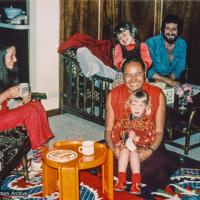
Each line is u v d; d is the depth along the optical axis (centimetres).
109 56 604
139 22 621
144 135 357
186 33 600
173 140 482
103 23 623
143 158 351
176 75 571
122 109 361
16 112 364
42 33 565
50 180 325
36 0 546
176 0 593
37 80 577
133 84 352
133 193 337
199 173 390
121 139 362
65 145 338
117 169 369
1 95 372
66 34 585
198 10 583
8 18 550
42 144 369
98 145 331
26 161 361
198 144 452
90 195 332
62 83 595
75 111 579
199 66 600
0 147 326
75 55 571
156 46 550
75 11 586
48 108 598
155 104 356
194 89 506
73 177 290
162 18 604
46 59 579
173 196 340
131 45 476
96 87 551
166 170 366
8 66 397
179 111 426
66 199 293
